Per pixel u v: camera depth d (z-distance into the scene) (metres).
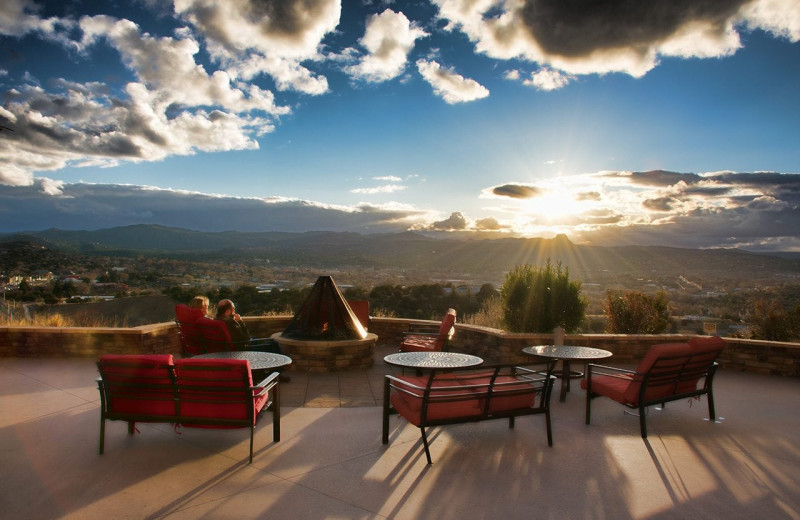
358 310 9.50
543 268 8.84
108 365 3.84
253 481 3.47
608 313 10.75
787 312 10.52
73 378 6.33
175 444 4.16
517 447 4.25
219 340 5.94
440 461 3.90
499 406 4.18
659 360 4.43
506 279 9.14
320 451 4.07
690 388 5.06
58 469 3.62
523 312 8.84
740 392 6.44
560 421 5.04
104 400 3.92
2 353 7.67
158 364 3.73
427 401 3.85
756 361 7.77
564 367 5.86
